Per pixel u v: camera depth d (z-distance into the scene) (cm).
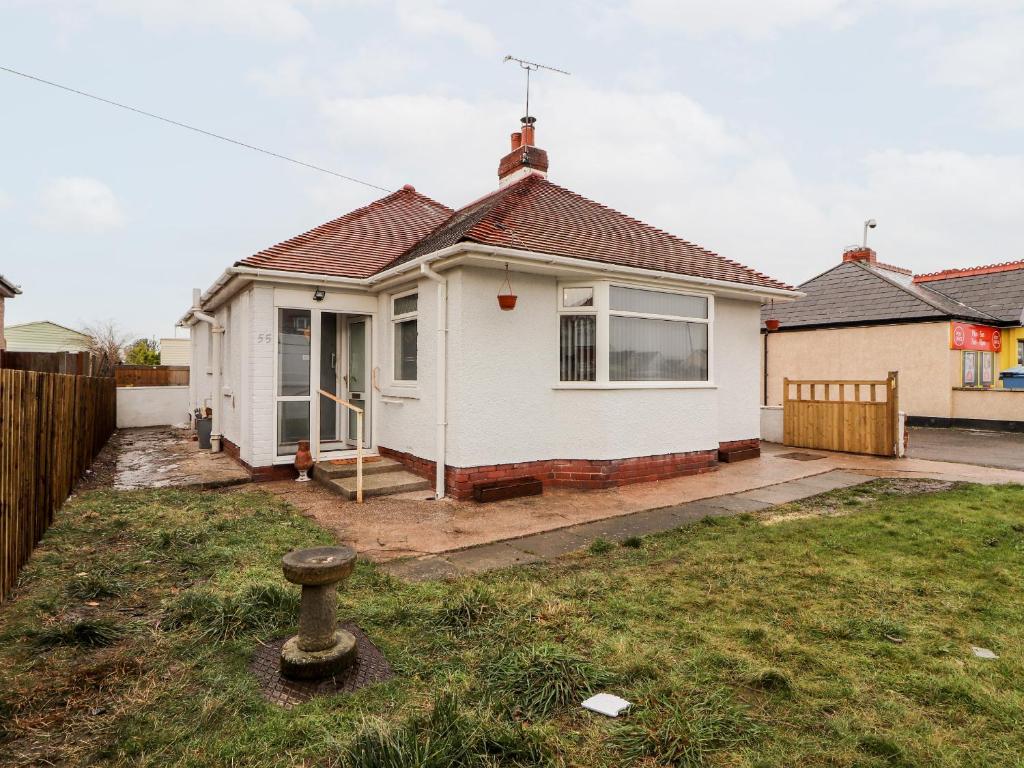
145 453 1134
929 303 1709
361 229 1126
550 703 282
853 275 2031
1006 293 1889
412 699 290
